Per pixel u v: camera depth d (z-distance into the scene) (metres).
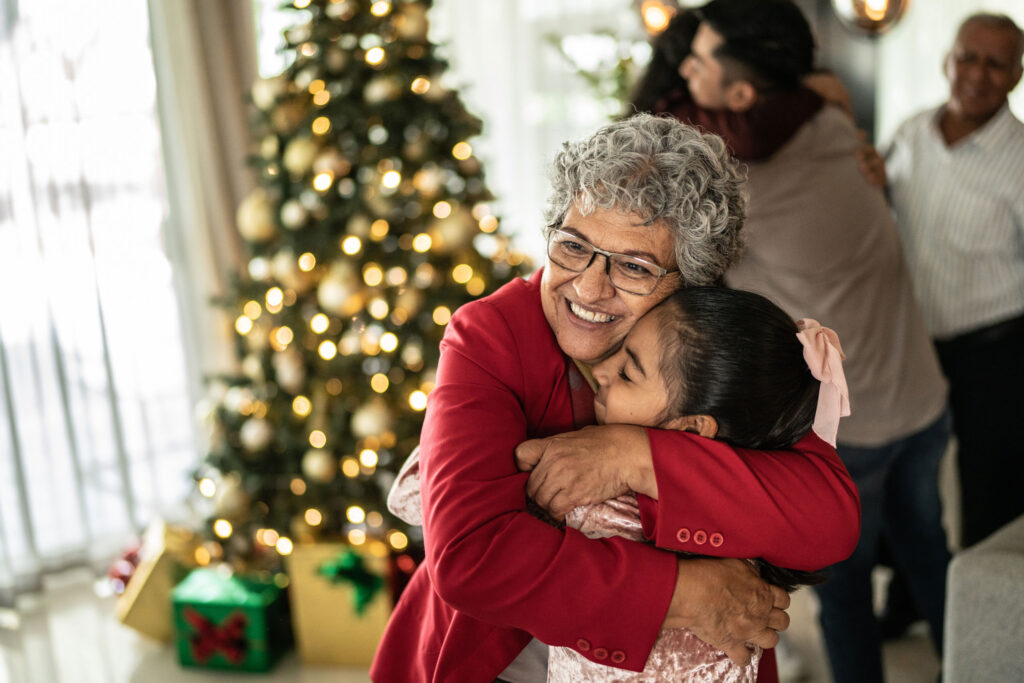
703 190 0.91
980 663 1.39
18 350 2.84
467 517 0.86
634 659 0.86
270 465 2.41
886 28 2.24
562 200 0.96
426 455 0.94
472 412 0.93
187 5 2.99
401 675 1.13
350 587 2.33
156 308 3.12
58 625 2.71
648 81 1.81
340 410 2.27
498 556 0.84
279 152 2.34
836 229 1.67
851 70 4.02
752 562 0.96
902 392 1.75
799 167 1.66
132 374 3.09
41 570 2.92
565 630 0.85
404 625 1.13
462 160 2.36
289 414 2.36
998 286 2.13
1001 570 1.36
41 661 2.51
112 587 2.94
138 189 3.03
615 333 0.98
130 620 2.50
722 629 0.89
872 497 1.76
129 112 2.98
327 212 2.29
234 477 2.42
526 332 1.00
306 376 2.37
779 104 1.64
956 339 2.19
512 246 2.59
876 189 1.81
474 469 0.89
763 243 1.70
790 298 1.72
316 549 2.33
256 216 2.34
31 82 2.77
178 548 2.59
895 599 2.30
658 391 0.92
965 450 2.20
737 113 1.65
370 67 2.25
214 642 2.39
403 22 2.26
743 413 0.90
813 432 1.00
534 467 0.92
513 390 0.99
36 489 2.93
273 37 3.28
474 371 0.97
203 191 3.12
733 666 0.93
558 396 1.01
